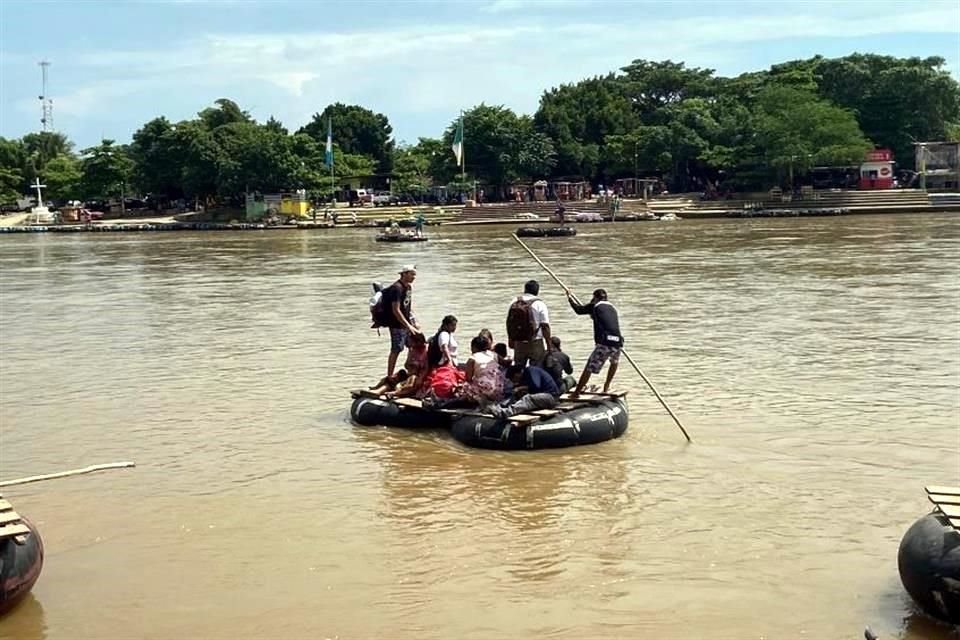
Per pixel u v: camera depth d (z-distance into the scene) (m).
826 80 90.38
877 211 70.62
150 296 29.61
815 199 76.31
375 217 80.38
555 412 11.18
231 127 90.38
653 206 79.44
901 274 29.25
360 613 7.12
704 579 7.55
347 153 107.06
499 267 36.62
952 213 67.69
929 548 6.70
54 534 8.86
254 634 6.87
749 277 29.84
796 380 14.31
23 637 6.91
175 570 7.98
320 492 9.80
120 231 80.81
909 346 16.92
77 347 19.77
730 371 15.10
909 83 86.56
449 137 90.94
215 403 13.91
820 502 9.14
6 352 19.36
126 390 15.05
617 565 7.84
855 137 76.94
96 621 7.13
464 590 7.45
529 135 89.69
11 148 111.88
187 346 19.34
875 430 11.48
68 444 11.90
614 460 10.56
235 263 42.56
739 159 81.81
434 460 10.77
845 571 7.66
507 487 9.78
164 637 6.87
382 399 12.43
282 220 81.00
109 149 94.25
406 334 12.88
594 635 6.71
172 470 10.70
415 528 8.75
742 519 8.76
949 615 6.58
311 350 18.30
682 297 25.14
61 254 52.88
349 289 29.91
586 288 28.17
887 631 6.71
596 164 91.81
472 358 11.78
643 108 101.88
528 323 11.74
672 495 9.42
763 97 80.88
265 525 8.94
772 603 7.14
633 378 14.76
